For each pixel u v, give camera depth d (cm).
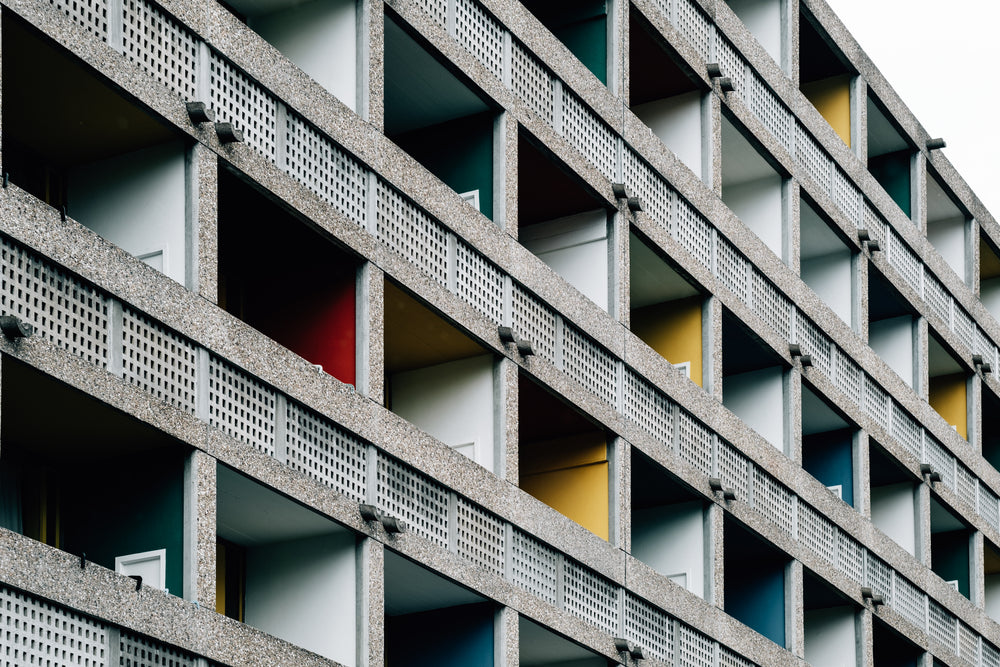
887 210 5053
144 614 2484
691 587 3862
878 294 5019
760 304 4291
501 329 3328
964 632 5066
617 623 3509
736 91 4303
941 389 5525
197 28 2798
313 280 3067
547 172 3644
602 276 3738
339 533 2945
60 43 2520
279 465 2773
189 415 2634
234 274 3119
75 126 2716
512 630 3222
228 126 2759
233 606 2977
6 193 2422
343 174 3053
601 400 3594
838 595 4434
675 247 3922
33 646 2334
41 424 2581
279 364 2819
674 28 4084
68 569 2392
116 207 2762
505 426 3322
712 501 3900
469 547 3175
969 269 5628
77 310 2508
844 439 4669
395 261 3098
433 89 3412
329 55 3155
